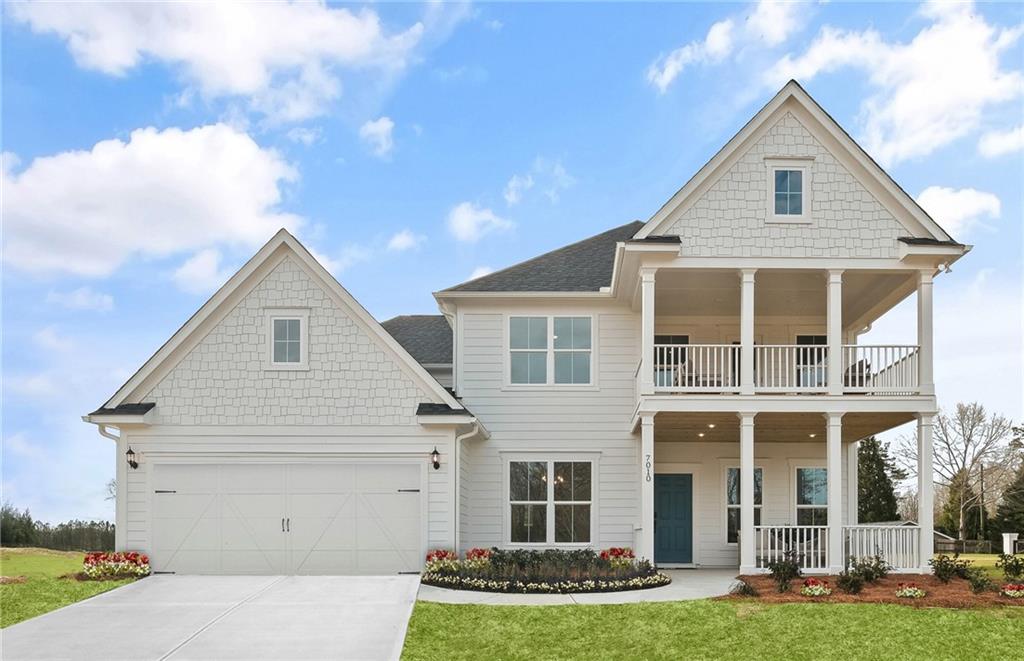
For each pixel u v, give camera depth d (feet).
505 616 43.55
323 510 57.62
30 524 86.84
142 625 41.14
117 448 57.67
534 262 73.10
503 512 66.54
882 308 66.90
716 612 44.29
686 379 59.77
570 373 68.08
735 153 58.54
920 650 38.47
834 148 58.54
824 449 69.36
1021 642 39.42
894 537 56.29
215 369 58.39
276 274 59.16
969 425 140.36
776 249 57.77
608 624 42.34
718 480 69.10
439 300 68.28
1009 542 96.32
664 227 57.93
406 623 41.45
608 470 67.26
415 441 58.03
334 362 58.59
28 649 37.24
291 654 36.50
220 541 57.21
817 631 41.06
